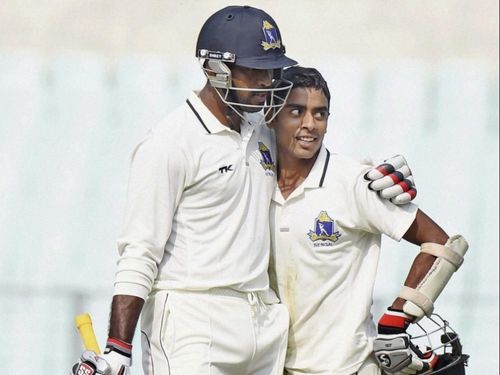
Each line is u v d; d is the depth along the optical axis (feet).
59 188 101.60
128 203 45.70
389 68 113.29
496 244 102.06
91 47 116.67
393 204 47.44
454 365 48.93
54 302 95.35
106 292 96.17
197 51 46.96
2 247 98.17
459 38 122.52
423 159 106.73
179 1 120.98
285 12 124.88
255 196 46.93
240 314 46.39
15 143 103.14
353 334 47.96
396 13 124.57
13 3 120.06
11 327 94.02
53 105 106.22
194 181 45.75
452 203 104.88
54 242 99.09
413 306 47.32
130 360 44.75
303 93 47.21
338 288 48.44
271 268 48.98
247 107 46.24
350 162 48.65
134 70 109.60
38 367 92.84
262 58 46.06
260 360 47.50
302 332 49.01
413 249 99.55
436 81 112.68
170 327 46.14
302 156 47.62
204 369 45.57
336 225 48.01
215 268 45.88
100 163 103.19
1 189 101.09
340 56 120.88
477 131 108.17
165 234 45.44
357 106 109.09
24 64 110.01
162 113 106.01
